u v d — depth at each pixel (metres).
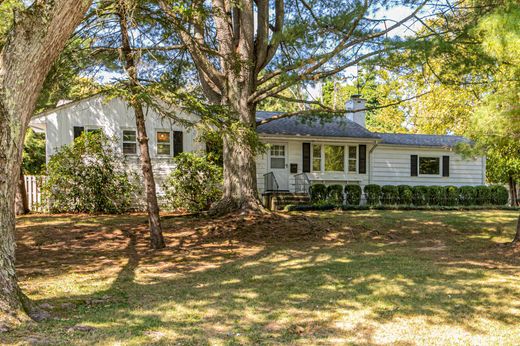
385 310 4.61
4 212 3.96
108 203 14.98
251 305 4.82
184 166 15.94
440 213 15.84
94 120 16.20
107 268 7.25
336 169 19.67
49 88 10.09
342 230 11.73
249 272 6.81
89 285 5.89
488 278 6.14
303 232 11.21
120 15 8.29
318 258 8.05
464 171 21.70
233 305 4.82
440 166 21.36
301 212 15.45
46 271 6.96
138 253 8.77
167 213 15.69
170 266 7.42
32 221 12.56
